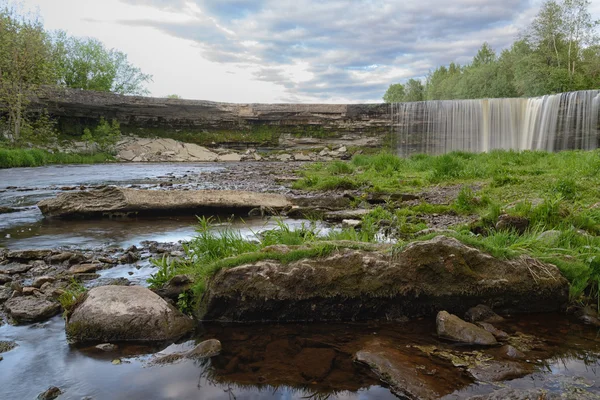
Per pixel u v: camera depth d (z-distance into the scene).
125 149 41.25
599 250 3.99
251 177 18.80
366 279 3.37
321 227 7.11
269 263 3.37
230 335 3.04
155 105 45.94
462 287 3.41
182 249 5.65
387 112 45.16
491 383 2.29
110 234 6.69
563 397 2.12
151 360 2.62
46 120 37.53
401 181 13.35
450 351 2.71
